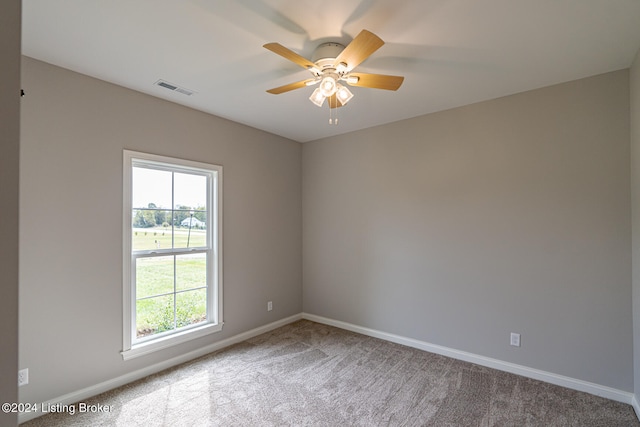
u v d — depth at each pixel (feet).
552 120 8.49
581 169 8.09
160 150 9.25
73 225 7.56
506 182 9.18
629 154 7.50
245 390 8.09
